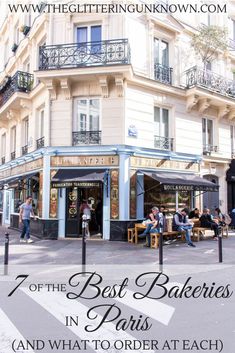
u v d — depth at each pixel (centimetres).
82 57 1262
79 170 1265
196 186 1300
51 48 1275
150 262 845
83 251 758
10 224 1822
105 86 1263
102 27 1318
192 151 1512
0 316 472
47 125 1320
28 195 1537
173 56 1486
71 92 1315
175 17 1509
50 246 1099
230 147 1702
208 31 1533
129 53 1248
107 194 1255
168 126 1469
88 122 1314
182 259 888
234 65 1806
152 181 1370
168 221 1190
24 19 1717
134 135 1302
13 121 1841
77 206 1291
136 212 1280
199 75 1487
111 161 1260
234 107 1636
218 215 1391
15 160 1700
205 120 1628
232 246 1130
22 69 1745
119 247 1087
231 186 1711
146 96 1363
